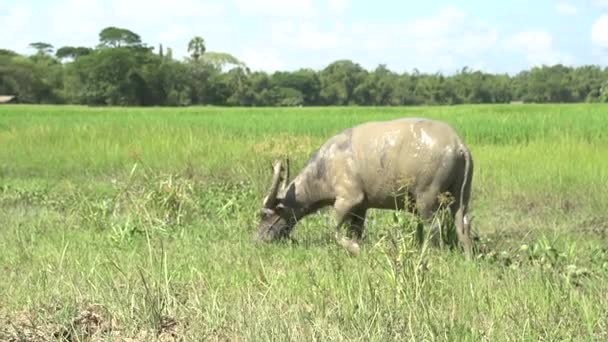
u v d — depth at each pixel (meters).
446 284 5.25
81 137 18.38
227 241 7.83
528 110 29.09
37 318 4.98
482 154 14.47
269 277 5.78
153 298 5.01
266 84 99.25
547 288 5.20
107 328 4.83
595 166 12.41
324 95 99.81
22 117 27.23
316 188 7.84
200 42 94.44
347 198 7.61
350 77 99.88
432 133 7.21
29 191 11.77
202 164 14.52
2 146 17.39
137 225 8.44
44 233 8.38
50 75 91.19
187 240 7.80
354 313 4.65
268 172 12.05
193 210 9.56
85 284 5.61
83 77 85.19
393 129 7.40
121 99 84.50
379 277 5.25
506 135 17.72
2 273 6.28
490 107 35.62
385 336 4.28
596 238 8.45
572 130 17.47
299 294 5.27
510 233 8.81
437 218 6.71
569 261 6.52
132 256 6.55
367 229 8.27
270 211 8.01
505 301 4.98
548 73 92.75
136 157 12.20
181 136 17.66
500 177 12.09
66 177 14.43
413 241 6.18
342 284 5.24
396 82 98.06
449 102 94.81
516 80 94.94
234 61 97.06
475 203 10.83
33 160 15.89
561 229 9.03
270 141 14.78
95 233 8.35
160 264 6.17
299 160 12.44
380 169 7.39
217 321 4.71
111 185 13.02
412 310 4.55
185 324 4.85
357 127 7.71
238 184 11.89
